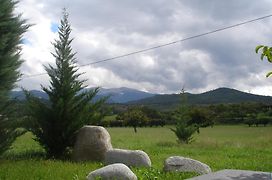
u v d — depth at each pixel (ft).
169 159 45.24
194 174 42.09
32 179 38.73
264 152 79.00
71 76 61.72
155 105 499.10
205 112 242.37
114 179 36.86
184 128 114.11
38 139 62.75
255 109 299.79
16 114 54.29
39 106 61.31
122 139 122.52
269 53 29.99
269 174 35.88
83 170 45.27
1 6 50.24
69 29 62.64
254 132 196.34
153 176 41.39
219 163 59.26
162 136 158.40
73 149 60.75
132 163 49.14
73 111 61.16
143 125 309.63
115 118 311.88
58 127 61.57
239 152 78.59
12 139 53.16
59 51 61.87
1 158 54.29
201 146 93.35
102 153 57.82
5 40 49.39
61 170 44.06
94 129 59.47
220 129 242.17
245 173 36.47
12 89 52.31
